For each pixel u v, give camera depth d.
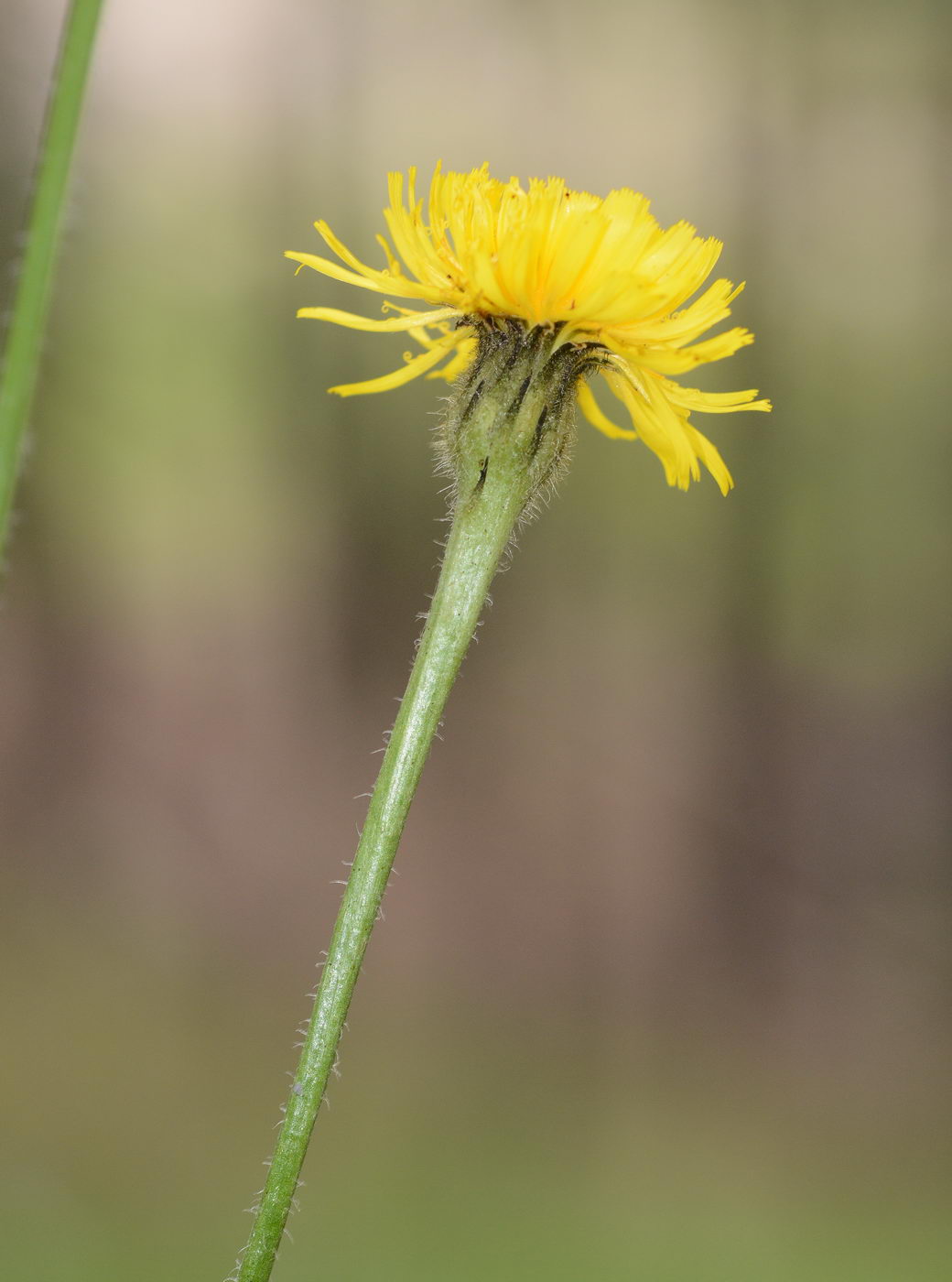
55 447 2.08
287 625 2.16
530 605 2.21
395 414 2.23
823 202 2.13
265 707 2.05
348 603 2.18
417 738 0.48
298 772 1.99
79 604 2.07
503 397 0.49
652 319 0.49
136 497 2.13
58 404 2.08
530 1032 1.63
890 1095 1.57
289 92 2.18
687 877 1.92
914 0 2.09
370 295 2.21
